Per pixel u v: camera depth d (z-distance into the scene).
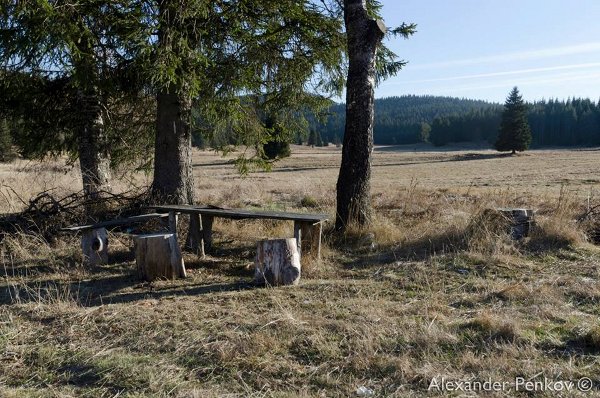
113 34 7.32
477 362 3.62
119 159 11.24
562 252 6.57
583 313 4.61
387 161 63.84
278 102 10.06
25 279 6.24
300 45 9.01
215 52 8.16
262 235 8.36
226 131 10.52
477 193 13.23
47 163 12.28
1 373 3.77
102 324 4.57
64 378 3.68
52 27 6.58
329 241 7.52
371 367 3.65
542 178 29.03
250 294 5.36
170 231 7.06
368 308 4.81
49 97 9.36
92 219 8.52
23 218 8.45
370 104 7.89
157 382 3.52
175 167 8.51
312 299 5.18
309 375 3.58
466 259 6.37
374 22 7.68
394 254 6.89
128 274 6.41
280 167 50.41
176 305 5.02
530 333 4.09
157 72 6.96
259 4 8.15
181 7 7.25
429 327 4.18
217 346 4.00
